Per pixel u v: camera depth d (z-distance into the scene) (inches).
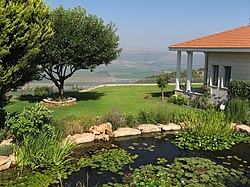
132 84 1111.6
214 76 629.9
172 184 246.4
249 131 400.2
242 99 482.3
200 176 262.7
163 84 663.8
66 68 617.0
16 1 338.3
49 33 380.5
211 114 428.8
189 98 617.6
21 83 381.7
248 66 527.8
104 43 592.4
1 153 289.9
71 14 581.3
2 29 309.7
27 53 345.1
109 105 587.8
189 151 338.0
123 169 281.4
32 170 275.1
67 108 555.2
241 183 251.8
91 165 289.0
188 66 658.2
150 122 438.6
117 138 387.2
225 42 586.2
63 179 258.5
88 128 391.2
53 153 293.4
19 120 307.6
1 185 243.6
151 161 303.9
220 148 347.6
